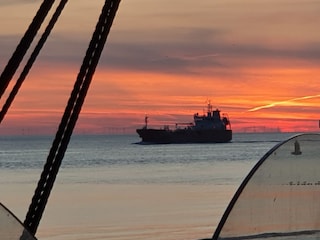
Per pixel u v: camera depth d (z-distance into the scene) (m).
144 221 28.05
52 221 28.53
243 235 5.67
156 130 134.88
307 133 5.86
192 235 24.41
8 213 4.06
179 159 86.62
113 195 40.28
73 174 60.38
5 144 183.12
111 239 24.56
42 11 4.19
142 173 61.00
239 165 72.75
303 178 5.86
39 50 4.39
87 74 4.68
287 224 5.82
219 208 32.28
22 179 53.06
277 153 5.69
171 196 39.19
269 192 5.72
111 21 4.68
